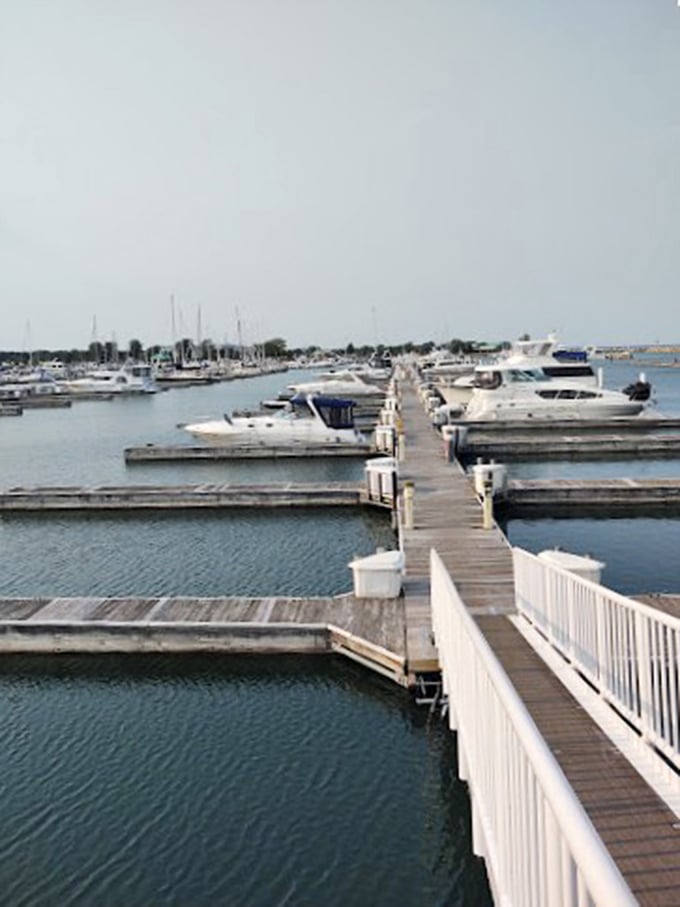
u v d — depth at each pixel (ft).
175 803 23.90
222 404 195.31
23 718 29.73
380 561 35.88
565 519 61.82
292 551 53.42
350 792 24.18
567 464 87.71
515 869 10.66
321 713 29.22
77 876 20.80
